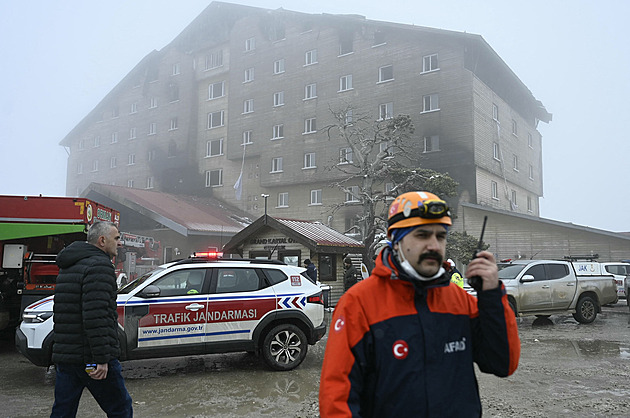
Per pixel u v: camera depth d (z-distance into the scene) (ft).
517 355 6.37
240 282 23.99
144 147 159.84
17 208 29.84
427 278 6.38
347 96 113.60
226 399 18.94
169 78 156.46
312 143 118.11
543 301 41.01
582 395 19.69
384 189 104.37
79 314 11.42
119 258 41.96
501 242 87.66
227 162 138.72
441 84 100.53
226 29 144.56
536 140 135.54
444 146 98.68
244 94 133.69
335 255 58.95
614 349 30.17
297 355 24.25
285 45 126.93
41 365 20.68
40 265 29.71
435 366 6.10
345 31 117.08
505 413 17.30
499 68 108.58
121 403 11.95
